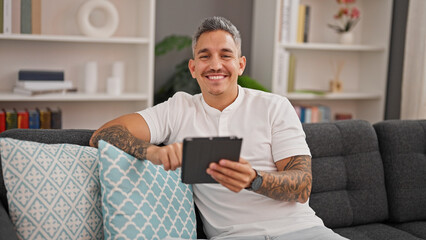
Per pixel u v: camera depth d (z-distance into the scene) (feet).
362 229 6.57
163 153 4.84
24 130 5.63
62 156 5.08
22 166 4.85
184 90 10.93
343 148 6.70
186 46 11.05
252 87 10.07
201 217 5.69
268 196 5.08
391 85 11.93
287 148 5.45
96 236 5.08
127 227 4.85
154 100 11.41
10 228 4.37
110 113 11.27
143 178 5.08
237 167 4.51
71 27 10.53
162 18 11.49
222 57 5.47
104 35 10.12
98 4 10.01
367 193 6.72
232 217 5.39
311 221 5.42
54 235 4.82
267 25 11.35
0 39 10.13
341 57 12.79
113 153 4.95
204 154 4.38
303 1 12.06
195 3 11.68
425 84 10.34
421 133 7.17
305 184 5.19
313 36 12.32
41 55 10.46
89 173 5.13
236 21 12.03
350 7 12.51
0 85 10.27
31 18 9.57
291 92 11.54
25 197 4.80
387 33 11.75
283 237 5.16
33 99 9.53
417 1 10.43
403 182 6.91
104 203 4.91
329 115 12.09
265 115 5.64
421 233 6.56
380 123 7.21
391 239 6.24
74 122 11.02
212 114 5.66
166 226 5.12
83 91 10.69
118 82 10.34
